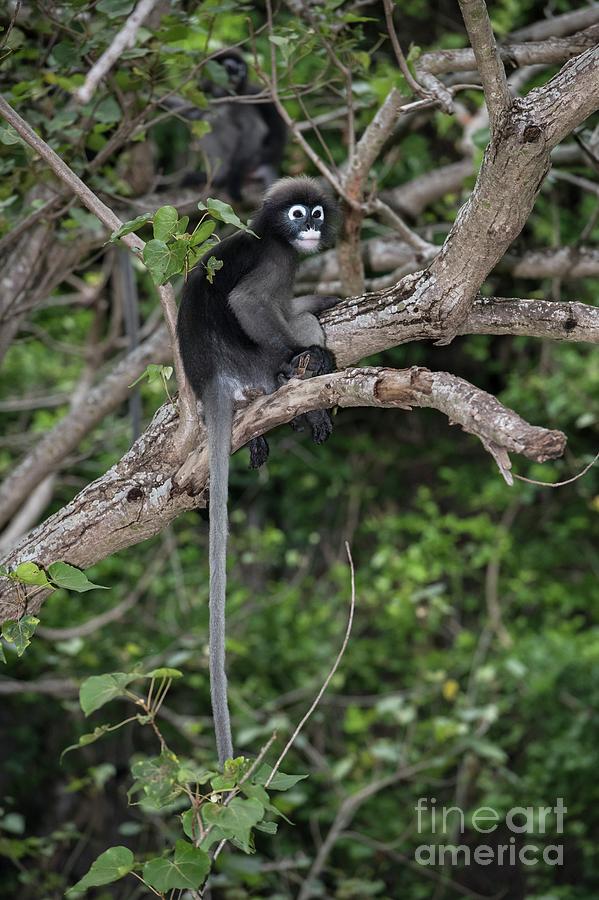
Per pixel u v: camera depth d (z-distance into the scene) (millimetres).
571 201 15016
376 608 15164
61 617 13938
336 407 5637
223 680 5227
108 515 5953
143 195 10797
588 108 4809
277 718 12109
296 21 7395
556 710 14406
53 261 9609
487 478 17234
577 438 16609
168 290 5500
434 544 14430
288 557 15672
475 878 14898
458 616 16891
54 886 10516
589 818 14242
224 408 6070
